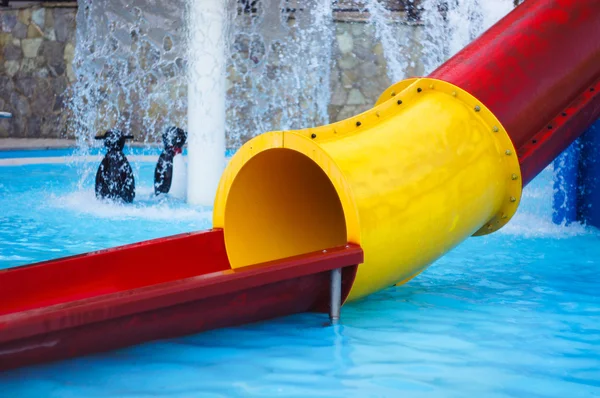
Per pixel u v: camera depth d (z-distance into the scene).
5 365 2.17
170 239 3.19
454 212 3.13
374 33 12.86
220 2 6.25
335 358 2.54
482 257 4.36
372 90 13.03
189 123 6.41
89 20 13.08
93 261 2.95
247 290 2.69
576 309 3.21
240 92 12.85
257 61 12.84
